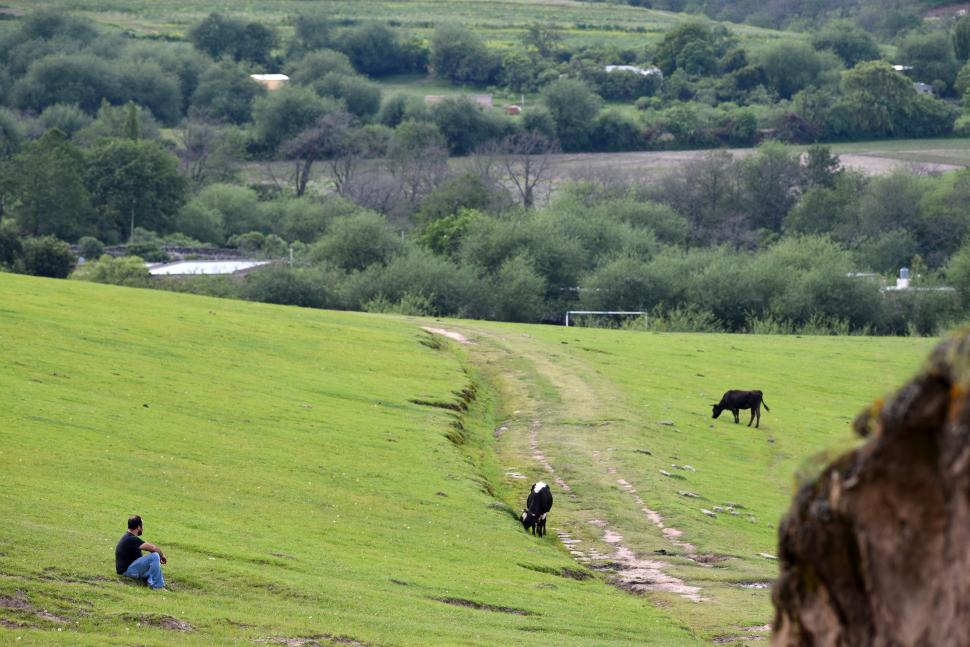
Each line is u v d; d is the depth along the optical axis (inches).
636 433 2401.6
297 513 1482.5
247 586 1074.7
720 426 2615.7
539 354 3339.1
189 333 2810.0
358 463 1828.2
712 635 1168.8
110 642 818.8
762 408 2874.0
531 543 1553.9
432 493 1718.8
